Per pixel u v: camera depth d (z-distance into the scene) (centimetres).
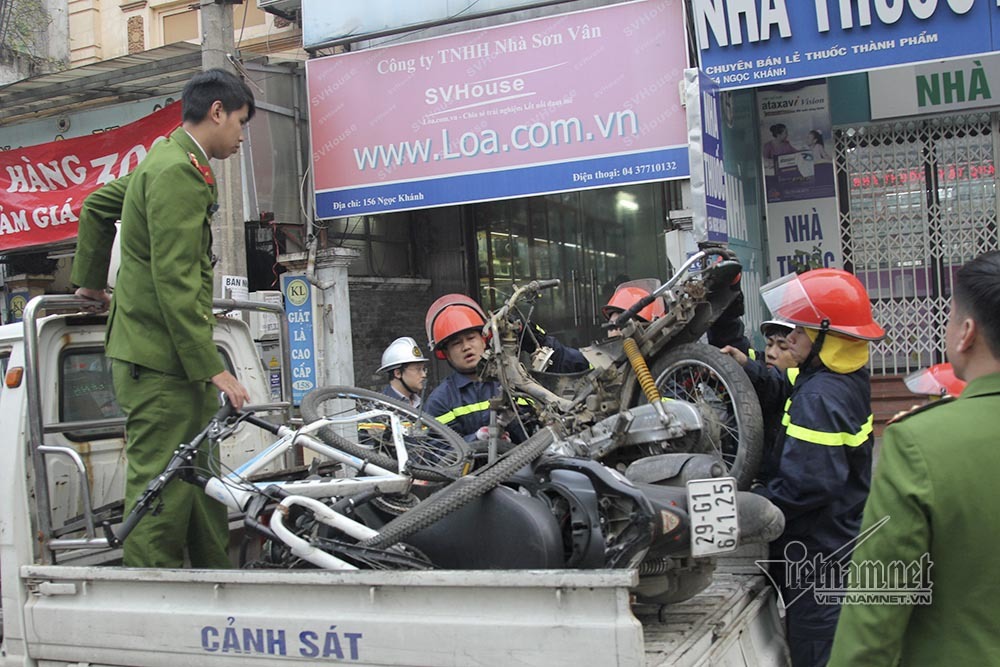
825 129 877
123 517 353
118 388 349
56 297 362
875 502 203
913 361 893
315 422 354
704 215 633
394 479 322
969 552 195
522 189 788
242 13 1088
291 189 879
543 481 299
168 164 340
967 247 876
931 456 196
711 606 322
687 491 284
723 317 444
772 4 695
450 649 251
